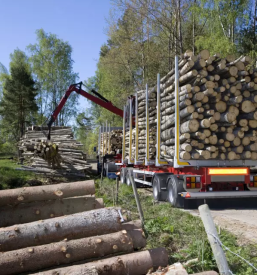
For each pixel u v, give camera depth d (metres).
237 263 4.68
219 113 8.72
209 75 8.77
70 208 5.45
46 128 20.50
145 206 8.96
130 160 13.53
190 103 8.70
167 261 4.50
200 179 8.96
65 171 15.27
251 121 8.89
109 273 4.07
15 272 4.00
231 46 18.56
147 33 29.25
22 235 4.28
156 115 11.05
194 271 4.56
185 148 8.79
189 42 26.36
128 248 4.47
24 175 14.56
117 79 35.75
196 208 9.31
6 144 39.53
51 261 4.14
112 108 17.55
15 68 45.47
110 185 13.35
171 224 6.68
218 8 19.62
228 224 7.08
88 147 52.56
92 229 4.50
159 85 10.50
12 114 45.22
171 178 9.77
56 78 51.66
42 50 51.69
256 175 9.26
